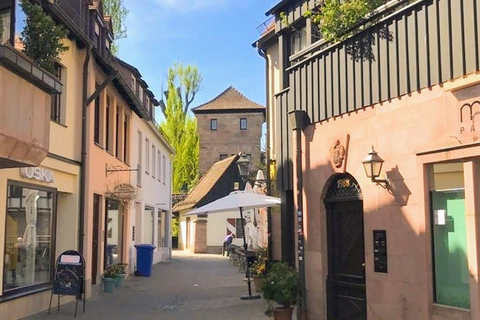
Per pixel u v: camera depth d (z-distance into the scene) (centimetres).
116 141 1928
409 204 802
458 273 736
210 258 3322
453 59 735
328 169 992
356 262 945
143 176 2417
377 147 873
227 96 5497
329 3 957
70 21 1299
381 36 871
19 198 1166
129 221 2094
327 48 994
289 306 1059
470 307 704
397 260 821
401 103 827
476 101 699
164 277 2075
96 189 1582
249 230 2280
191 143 5316
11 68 820
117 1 2644
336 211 1001
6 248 1108
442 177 761
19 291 1149
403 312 802
